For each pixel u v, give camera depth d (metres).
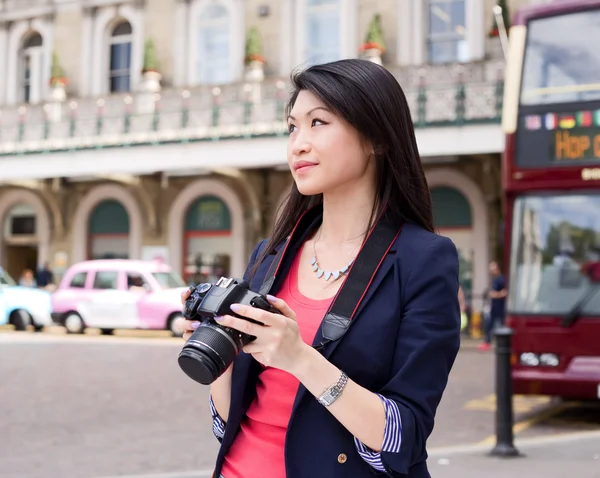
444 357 1.64
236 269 21.41
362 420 1.53
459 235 19.00
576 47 8.08
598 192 7.83
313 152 1.77
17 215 24.22
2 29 24.58
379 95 1.76
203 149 19.66
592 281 7.71
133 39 23.00
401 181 1.78
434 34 19.69
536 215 8.03
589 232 7.84
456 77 18.66
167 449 6.49
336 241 1.84
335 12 20.64
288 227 2.00
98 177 22.06
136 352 14.37
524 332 7.83
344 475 1.60
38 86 24.27
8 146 22.17
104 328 18.39
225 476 1.75
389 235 1.74
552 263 7.89
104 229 23.23
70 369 11.80
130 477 5.37
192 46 22.14
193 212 22.20
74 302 18.28
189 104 21.30
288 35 20.95
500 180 18.39
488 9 19.08
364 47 19.45
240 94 20.73
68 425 7.51
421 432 1.58
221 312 1.49
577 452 6.34
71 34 23.72
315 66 1.81
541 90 8.13
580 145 7.89
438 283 1.66
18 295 18.88
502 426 6.23
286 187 20.78
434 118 17.14
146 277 18.06
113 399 9.12
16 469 5.73
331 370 1.53
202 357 1.44
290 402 1.71
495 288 15.56
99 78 23.23
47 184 23.47
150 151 20.25
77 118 21.45
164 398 9.27
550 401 9.95
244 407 1.76
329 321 1.66
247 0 21.48
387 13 20.02
